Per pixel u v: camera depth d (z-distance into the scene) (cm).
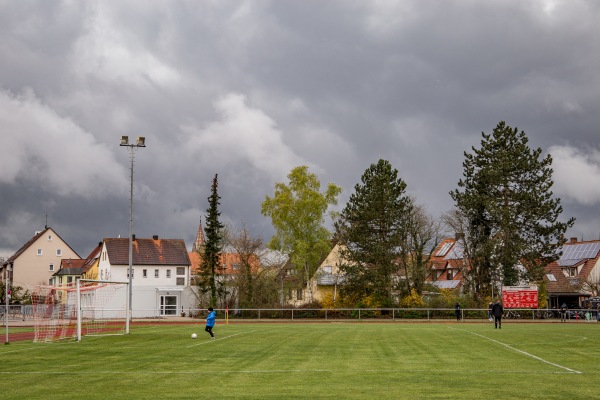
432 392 1783
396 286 7938
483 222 7831
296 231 8694
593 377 2084
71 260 12488
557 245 7525
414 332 4538
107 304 8731
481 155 7831
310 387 1880
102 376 2142
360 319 7175
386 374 2164
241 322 6819
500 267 7719
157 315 8806
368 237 7894
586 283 9544
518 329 4981
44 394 1778
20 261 12850
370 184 8006
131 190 6234
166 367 2386
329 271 9750
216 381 2011
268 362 2544
